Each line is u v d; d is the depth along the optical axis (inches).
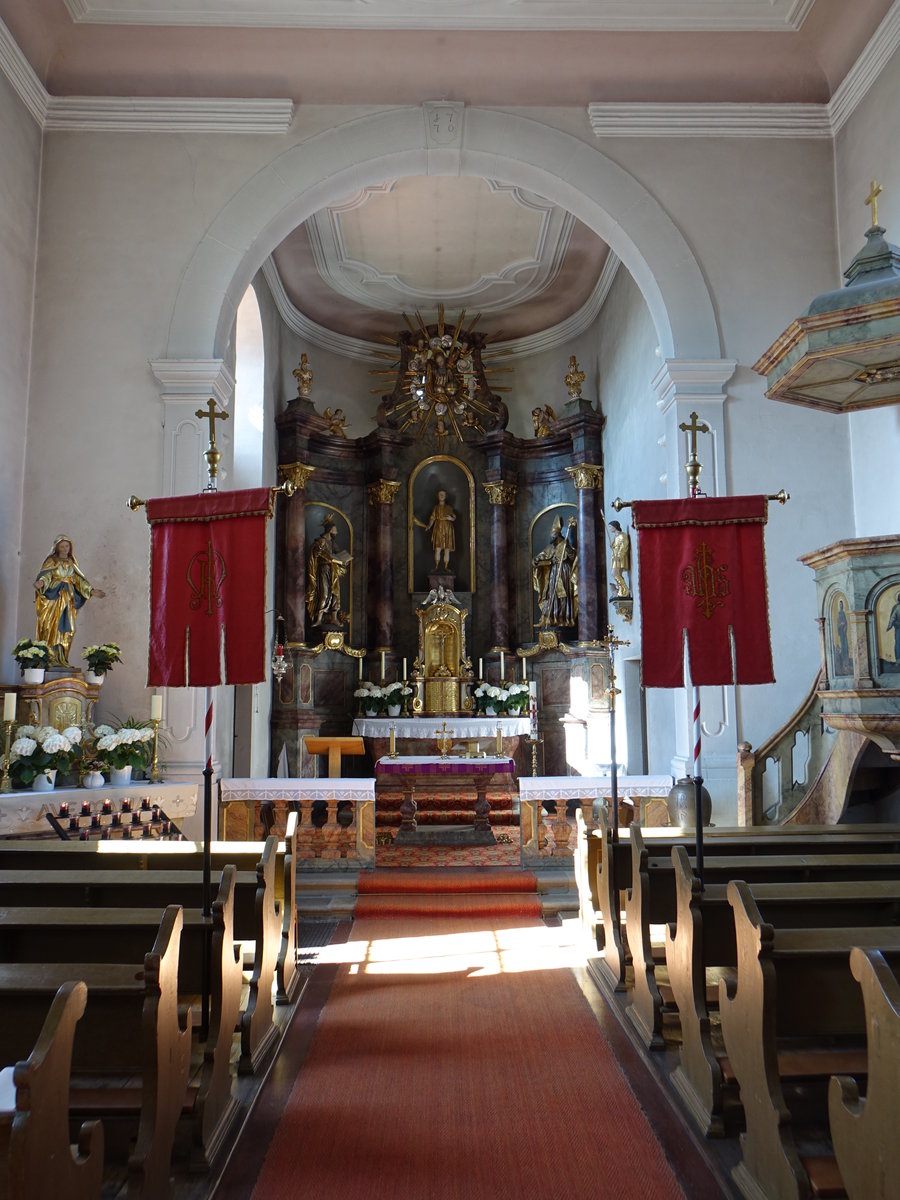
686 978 163.5
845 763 305.3
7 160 367.9
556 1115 157.1
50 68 399.2
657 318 407.8
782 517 379.6
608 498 592.1
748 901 139.1
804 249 400.5
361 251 575.5
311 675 598.2
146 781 354.0
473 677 645.9
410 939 278.2
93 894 191.3
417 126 405.1
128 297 393.7
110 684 370.6
